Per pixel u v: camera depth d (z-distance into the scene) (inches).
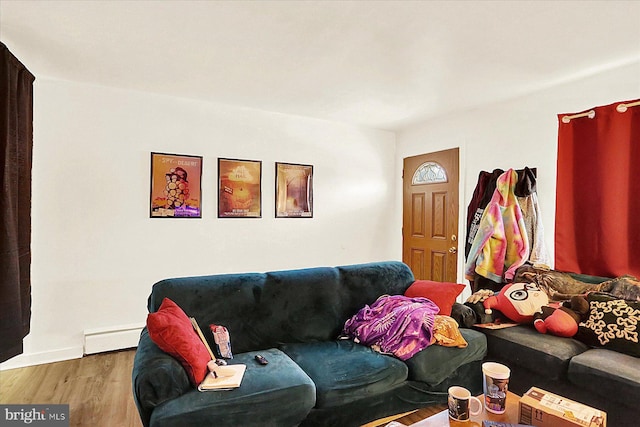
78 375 101.9
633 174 95.1
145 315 126.4
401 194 178.2
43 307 111.5
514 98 126.6
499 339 87.0
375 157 176.6
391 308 90.4
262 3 69.6
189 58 95.7
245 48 89.4
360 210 173.0
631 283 86.6
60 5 70.4
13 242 83.5
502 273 115.6
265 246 149.4
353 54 92.5
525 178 115.7
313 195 160.7
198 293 81.7
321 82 113.3
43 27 79.1
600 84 104.3
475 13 72.5
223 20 76.1
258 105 139.7
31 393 91.3
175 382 59.7
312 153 159.8
